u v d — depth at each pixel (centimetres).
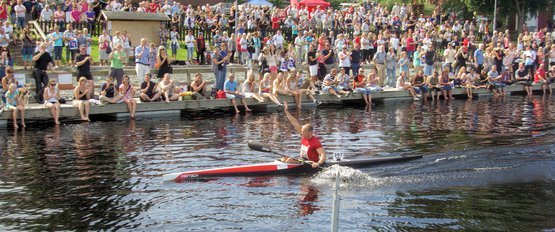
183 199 1180
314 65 2814
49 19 2888
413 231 1030
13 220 1059
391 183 1305
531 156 1566
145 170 1392
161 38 2972
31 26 2867
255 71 2961
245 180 1316
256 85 2625
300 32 3244
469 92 3028
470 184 1302
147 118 2177
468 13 5409
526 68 3309
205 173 1330
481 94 3088
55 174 1350
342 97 2666
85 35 2633
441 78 2941
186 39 2950
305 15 3616
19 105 1956
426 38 3328
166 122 2088
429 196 1220
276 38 3153
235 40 3031
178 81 2753
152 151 1593
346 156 1557
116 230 1018
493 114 2391
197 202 1162
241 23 3244
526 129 2011
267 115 2294
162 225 1041
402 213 1116
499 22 5191
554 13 5684
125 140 1739
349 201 1180
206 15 3403
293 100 2550
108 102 2155
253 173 1352
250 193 1223
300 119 2203
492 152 1609
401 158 1491
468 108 2589
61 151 1582
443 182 1316
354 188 1266
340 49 3108
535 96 3131
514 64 3406
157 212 1105
